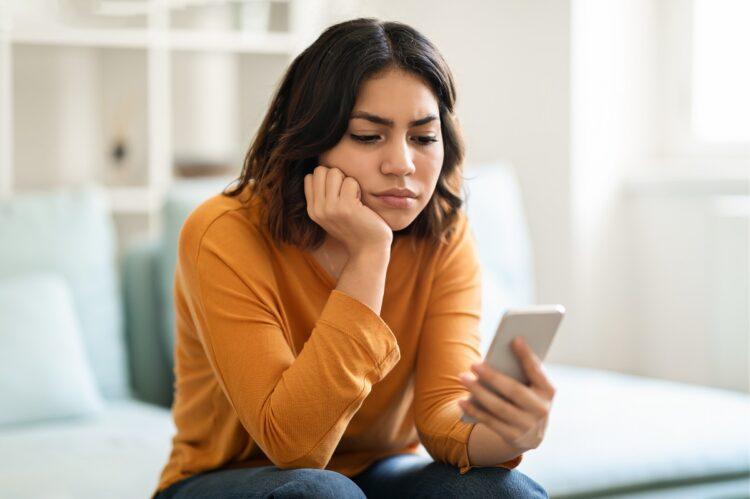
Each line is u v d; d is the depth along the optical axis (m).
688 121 3.30
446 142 1.49
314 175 1.40
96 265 2.57
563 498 1.85
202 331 1.41
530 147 3.31
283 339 1.38
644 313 3.28
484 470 1.36
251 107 3.62
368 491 1.49
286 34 3.58
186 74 3.54
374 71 1.35
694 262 3.06
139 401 2.58
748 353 2.81
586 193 3.22
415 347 1.56
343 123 1.36
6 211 2.53
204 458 1.50
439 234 1.54
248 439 1.47
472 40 3.45
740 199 2.88
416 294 1.56
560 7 3.20
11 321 2.36
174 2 3.48
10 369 2.31
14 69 3.39
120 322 2.60
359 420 1.52
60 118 3.45
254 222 1.47
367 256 1.37
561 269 3.24
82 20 3.37
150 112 3.44
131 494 1.84
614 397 2.38
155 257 2.66
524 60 3.31
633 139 3.33
